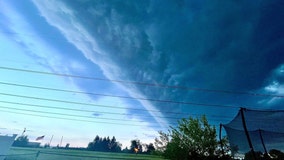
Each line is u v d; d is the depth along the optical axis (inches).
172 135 762.8
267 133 480.1
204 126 737.0
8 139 763.4
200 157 677.3
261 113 445.7
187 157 694.5
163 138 799.7
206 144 687.7
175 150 721.0
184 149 714.2
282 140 470.0
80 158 1505.9
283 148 470.9
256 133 495.2
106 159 1472.7
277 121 449.1
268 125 467.5
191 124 744.3
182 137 743.1
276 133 467.2
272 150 481.7
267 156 476.4
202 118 755.4
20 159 1035.3
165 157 760.3
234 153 554.6
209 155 675.4
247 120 483.5
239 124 515.2
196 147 703.1
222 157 629.6
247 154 513.7
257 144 495.2
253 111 444.1
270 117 449.4
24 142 3230.8
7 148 751.1
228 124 553.6
